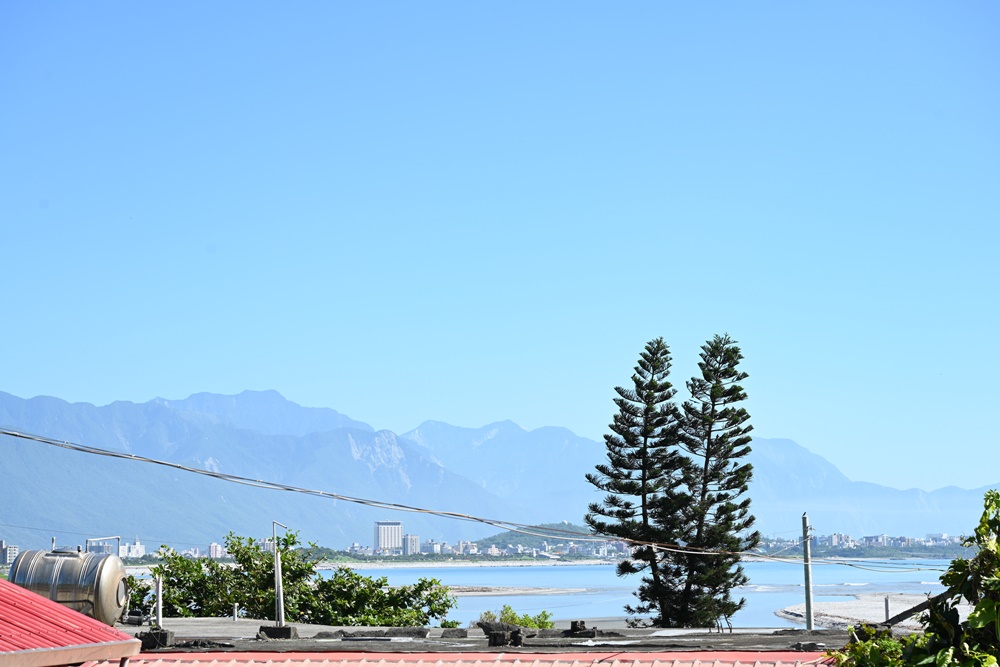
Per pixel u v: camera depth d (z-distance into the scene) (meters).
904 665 8.11
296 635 16.94
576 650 14.71
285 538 34.38
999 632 7.80
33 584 15.19
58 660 8.51
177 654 14.65
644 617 53.38
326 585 33.81
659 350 49.12
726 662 13.66
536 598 151.62
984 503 8.38
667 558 48.31
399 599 34.00
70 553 15.61
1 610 9.12
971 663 7.78
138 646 9.35
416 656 14.31
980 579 8.04
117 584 15.50
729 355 48.50
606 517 49.00
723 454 48.59
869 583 195.62
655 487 48.50
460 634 16.98
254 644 15.32
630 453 49.09
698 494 48.81
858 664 8.48
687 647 14.81
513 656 14.20
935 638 8.10
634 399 49.34
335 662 14.14
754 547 48.84
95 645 8.91
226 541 33.94
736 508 47.97
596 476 49.50
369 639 16.31
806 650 14.27
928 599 8.41
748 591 163.50
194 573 33.00
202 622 21.48
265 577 32.66
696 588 47.94
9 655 8.04
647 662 13.76
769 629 17.83
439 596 34.19
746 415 48.66
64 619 9.37
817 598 136.75
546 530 17.45
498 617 36.50
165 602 32.03
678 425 49.00
